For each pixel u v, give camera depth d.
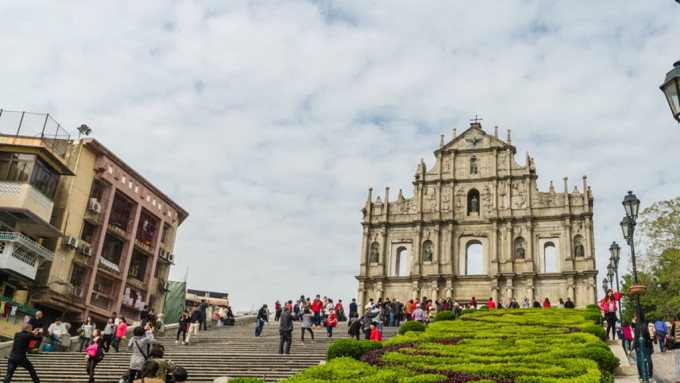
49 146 49.25
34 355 30.97
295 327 45.91
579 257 65.75
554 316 40.31
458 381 18.02
